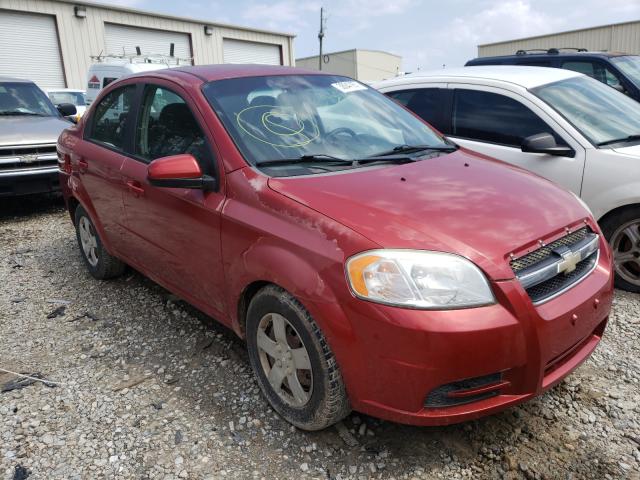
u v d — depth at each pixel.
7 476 2.35
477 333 2.02
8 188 6.70
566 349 2.33
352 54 41.09
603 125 4.36
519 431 2.55
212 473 2.34
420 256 2.10
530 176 3.01
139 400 2.87
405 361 2.05
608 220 4.07
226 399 2.85
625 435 2.50
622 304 3.85
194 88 3.15
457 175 2.81
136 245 3.65
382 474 2.31
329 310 2.18
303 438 2.54
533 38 19.41
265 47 28.09
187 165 2.73
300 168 2.77
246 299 2.75
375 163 2.94
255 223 2.52
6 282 4.62
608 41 18.16
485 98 4.81
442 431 2.56
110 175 3.75
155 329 3.65
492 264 2.12
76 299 4.19
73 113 8.59
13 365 3.27
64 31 20.52
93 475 2.35
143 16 22.75
